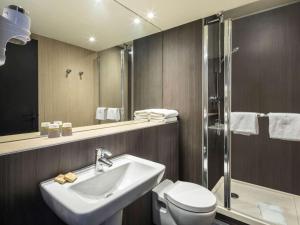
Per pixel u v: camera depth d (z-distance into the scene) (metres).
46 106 1.16
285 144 1.99
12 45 1.01
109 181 1.08
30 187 0.84
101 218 0.72
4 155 0.76
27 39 0.85
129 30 1.74
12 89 1.01
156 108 2.08
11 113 1.01
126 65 1.75
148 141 1.58
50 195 0.78
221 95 1.92
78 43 1.34
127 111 1.79
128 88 1.79
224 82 1.74
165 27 2.01
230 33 1.66
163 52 2.12
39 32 1.11
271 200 1.93
